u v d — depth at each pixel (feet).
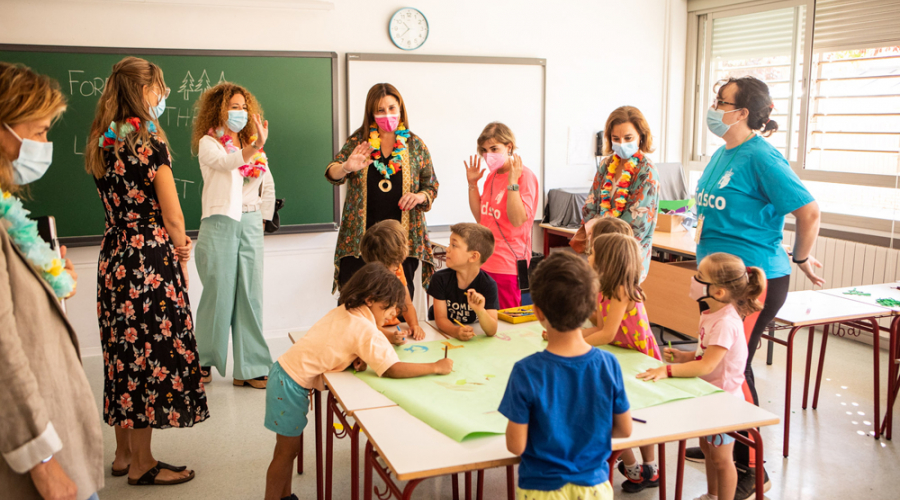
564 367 4.40
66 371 4.21
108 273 7.35
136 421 7.52
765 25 15.55
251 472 8.40
